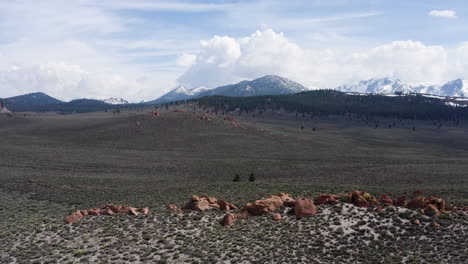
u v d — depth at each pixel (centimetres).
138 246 3544
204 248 3444
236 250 3366
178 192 6194
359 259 3142
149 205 5172
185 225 4012
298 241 3509
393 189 5919
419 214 3744
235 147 18250
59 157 13275
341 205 4147
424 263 2973
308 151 17825
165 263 3166
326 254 3256
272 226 3872
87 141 19088
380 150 19038
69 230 4022
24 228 4162
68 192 6788
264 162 13275
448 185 7238
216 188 6281
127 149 17325
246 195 5478
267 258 3216
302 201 4116
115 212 4541
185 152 16650
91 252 3425
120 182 8756
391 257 3127
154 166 12094
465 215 3659
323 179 9056
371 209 3981
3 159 11925
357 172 9962
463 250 3081
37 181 7950
